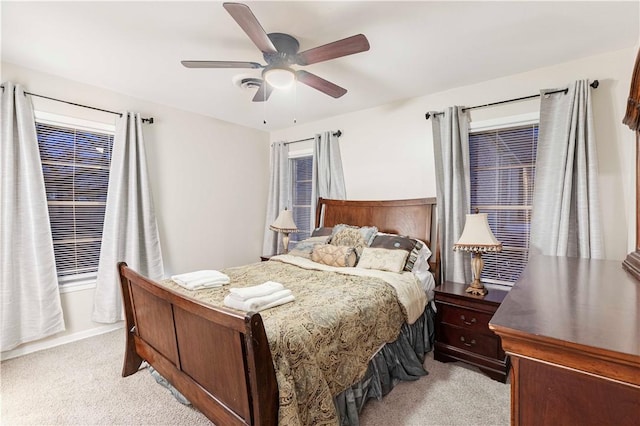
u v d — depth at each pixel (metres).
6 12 1.89
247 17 1.51
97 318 3.08
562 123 2.47
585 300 1.00
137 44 2.28
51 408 1.95
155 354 1.95
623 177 2.30
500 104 2.85
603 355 0.65
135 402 2.01
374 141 3.73
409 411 1.94
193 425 1.80
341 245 3.33
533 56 2.43
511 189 2.88
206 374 1.53
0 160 2.53
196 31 2.09
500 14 1.89
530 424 0.75
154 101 3.54
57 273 2.97
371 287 2.29
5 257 2.53
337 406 1.70
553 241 2.46
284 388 1.31
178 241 3.84
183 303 1.54
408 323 2.38
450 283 2.89
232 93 3.28
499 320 0.82
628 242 2.25
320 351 1.59
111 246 3.13
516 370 0.77
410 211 3.34
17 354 2.64
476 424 1.82
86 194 3.17
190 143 3.93
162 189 3.67
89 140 3.17
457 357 2.49
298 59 1.99
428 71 2.71
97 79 2.93
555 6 1.82
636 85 1.38
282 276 2.64
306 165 4.63
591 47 2.29
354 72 2.73
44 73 2.79
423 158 3.34
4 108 2.55
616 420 0.65
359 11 1.85
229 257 4.42
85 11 1.88
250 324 1.20
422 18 1.93
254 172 4.75
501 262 2.93
